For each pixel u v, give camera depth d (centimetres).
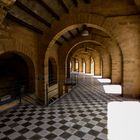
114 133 495
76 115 663
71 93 1155
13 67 978
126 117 628
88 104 837
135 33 948
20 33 736
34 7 691
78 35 1505
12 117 645
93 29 1478
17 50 714
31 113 696
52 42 955
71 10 949
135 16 940
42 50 936
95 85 1542
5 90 884
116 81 1608
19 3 596
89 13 952
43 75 932
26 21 727
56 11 856
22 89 883
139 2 792
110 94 1091
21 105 823
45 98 936
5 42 629
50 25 938
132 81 970
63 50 1487
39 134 496
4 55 928
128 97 982
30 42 841
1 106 708
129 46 960
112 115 654
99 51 2075
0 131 517
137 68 960
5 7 434
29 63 891
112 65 1594
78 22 948
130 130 513
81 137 474
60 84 1466
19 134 496
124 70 977
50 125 562
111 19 955
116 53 1568
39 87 941
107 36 1544
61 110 738
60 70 1482
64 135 488
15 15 638
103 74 2167
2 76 928
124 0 939
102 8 952
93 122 584
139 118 615
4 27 619
